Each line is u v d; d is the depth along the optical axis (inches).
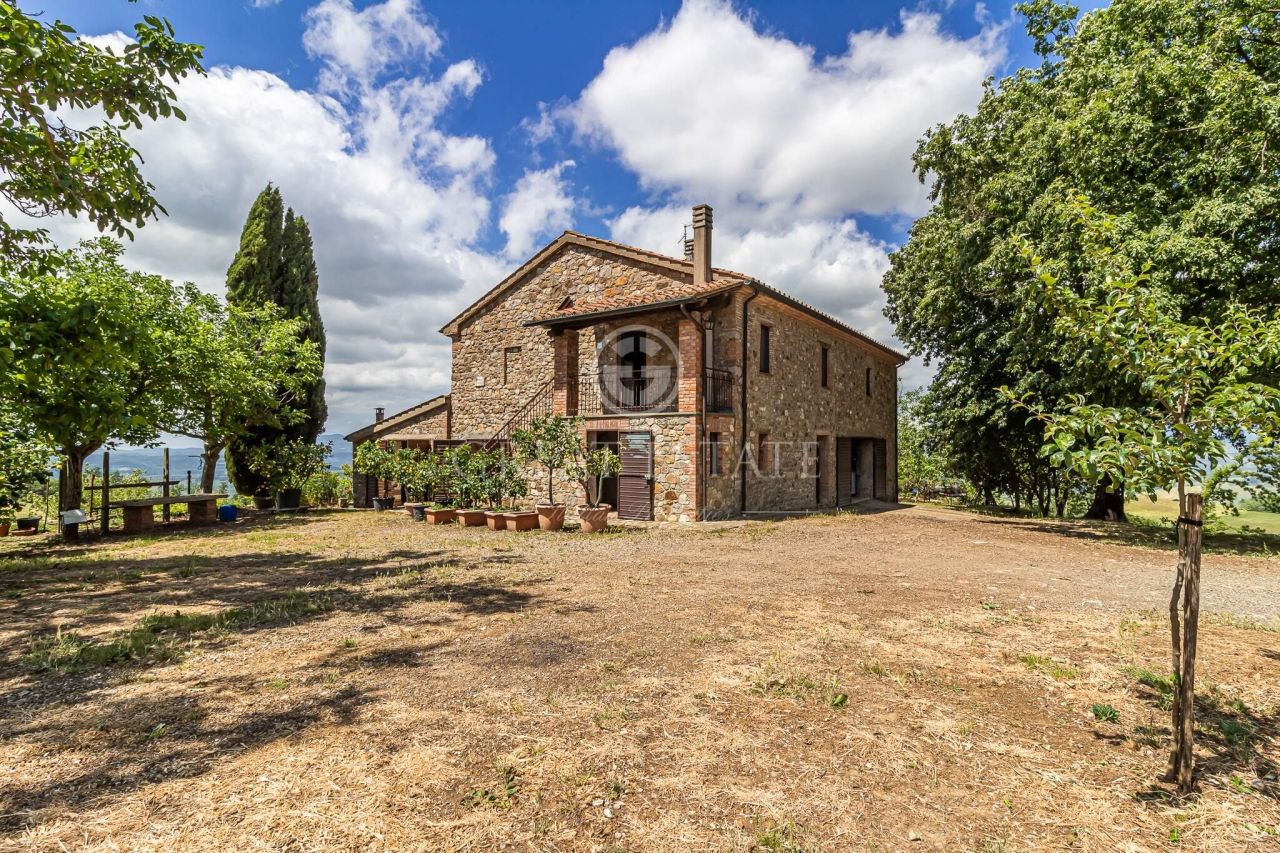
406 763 104.0
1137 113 385.1
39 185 223.1
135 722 120.1
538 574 270.5
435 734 114.9
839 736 116.2
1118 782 101.9
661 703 129.8
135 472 793.6
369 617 198.5
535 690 136.3
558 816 89.7
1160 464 98.7
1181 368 105.1
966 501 952.9
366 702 129.6
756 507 541.6
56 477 612.1
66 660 155.9
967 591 239.5
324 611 207.0
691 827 87.7
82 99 212.7
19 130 214.4
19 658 159.3
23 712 125.0
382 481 690.2
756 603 215.9
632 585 246.5
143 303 507.8
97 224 238.7
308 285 834.2
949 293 583.2
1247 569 302.5
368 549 355.6
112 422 268.4
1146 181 400.8
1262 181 337.1
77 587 251.4
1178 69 368.8
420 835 84.7
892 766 105.8
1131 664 156.2
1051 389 464.1
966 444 702.5
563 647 166.7
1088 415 105.0
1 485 427.8
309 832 85.0
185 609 212.4
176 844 81.8
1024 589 244.8
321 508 690.8
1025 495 823.1
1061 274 375.2
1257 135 336.8
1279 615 210.4
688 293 474.0
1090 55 449.1
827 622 192.2
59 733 115.2
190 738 113.2
